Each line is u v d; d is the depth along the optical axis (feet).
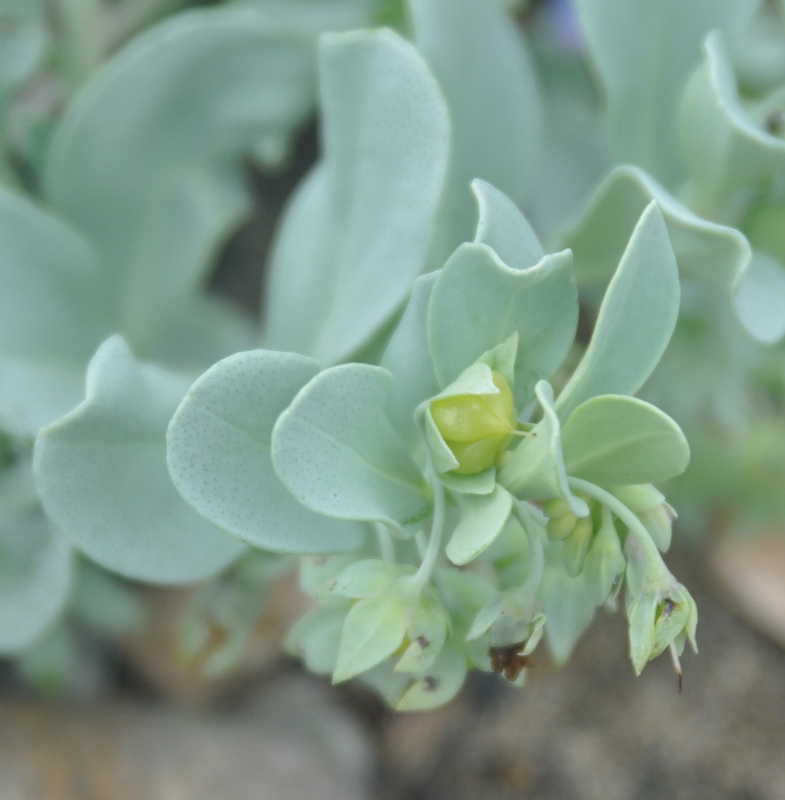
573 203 1.07
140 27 1.15
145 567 0.71
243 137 0.89
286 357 0.67
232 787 0.99
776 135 0.82
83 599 0.98
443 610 0.67
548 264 0.66
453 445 0.66
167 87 0.86
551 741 1.05
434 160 0.73
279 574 0.87
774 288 0.77
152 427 0.72
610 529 0.66
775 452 1.06
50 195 0.88
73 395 0.84
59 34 1.02
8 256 0.83
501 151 0.83
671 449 0.65
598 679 1.09
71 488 0.70
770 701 1.09
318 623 0.71
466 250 0.66
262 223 1.34
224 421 0.66
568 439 0.66
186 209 0.92
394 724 1.10
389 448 0.68
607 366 0.68
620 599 1.11
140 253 0.90
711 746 1.05
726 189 0.80
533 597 0.66
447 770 1.05
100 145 0.87
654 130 0.84
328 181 0.79
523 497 0.66
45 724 0.97
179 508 0.72
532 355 0.69
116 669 1.09
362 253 0.76
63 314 0.86
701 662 1.11
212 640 0.87
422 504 0.68
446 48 0.81
